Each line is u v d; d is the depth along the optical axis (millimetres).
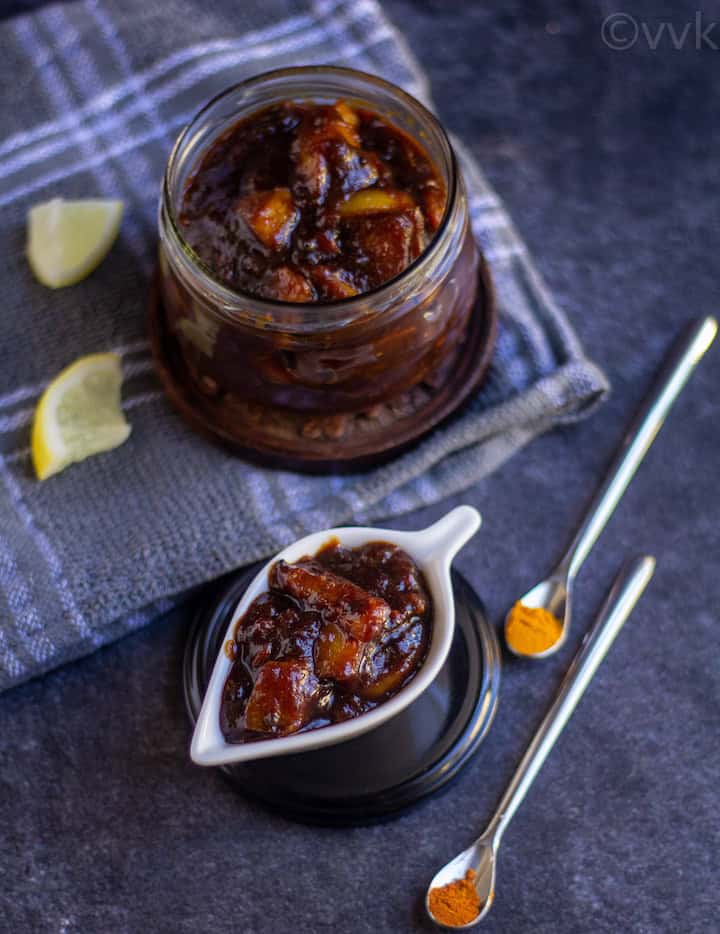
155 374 605
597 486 610
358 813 563
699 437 615
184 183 562
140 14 639
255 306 529
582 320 631
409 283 532
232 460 593
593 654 579
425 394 592
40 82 634
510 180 650
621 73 667
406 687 527
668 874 567
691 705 586
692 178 651
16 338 607
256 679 522
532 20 674
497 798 573
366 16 644
